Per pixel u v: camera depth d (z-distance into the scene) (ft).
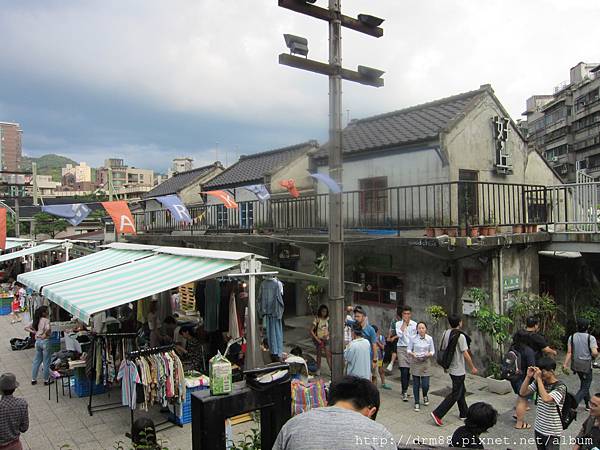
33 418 25.64
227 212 61.46
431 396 28.17
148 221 84.02
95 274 31.27
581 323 25.45
